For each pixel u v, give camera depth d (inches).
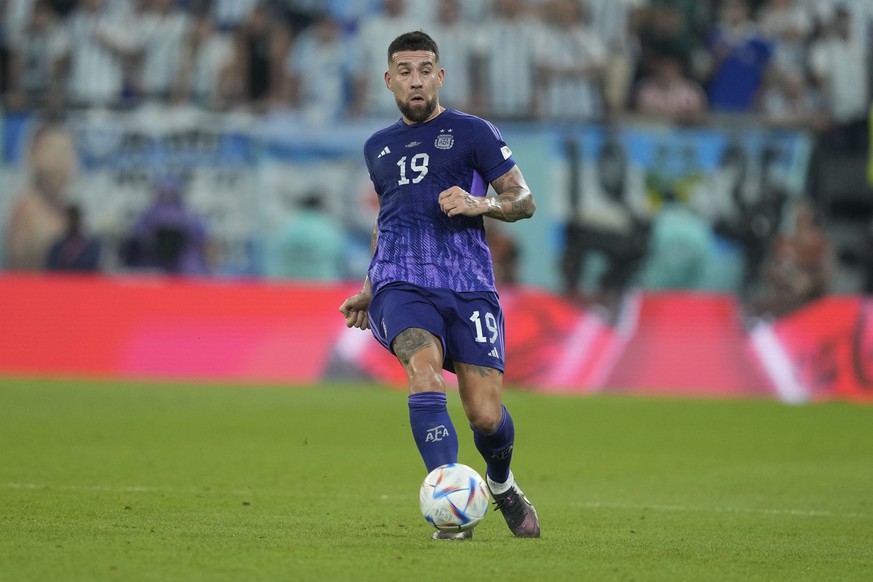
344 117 2974.9
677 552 726.5
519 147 2915.8
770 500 1088.8
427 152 740.7
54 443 1435.8
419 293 722.8
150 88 3070.9
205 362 2516.0
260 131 2913.4
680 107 3110.2
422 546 700.7
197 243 2913.4
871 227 3021.7
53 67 3068.4
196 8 3090.6
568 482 1216.2
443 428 695.1
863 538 844.0
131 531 754.8
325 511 921.5
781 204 2957.7
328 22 3078.2
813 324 2460.6
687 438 1679.4
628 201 2915.8
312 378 2474.2
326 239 2913.4
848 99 3152.1
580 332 2487.7
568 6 3088.1
